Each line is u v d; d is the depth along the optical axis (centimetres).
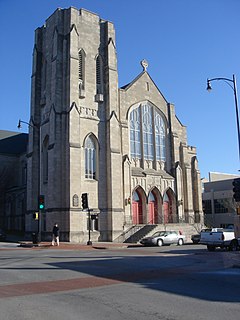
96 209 4209
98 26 4703
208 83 2822
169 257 2297
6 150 6300
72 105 4147
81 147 4216
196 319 779
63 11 4509
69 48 4309
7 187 6194
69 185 3966
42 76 4784
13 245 3509
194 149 5600
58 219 3966
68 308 886
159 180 4950
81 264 1858
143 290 1124
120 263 1916
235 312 835
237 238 2934
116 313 836
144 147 4956
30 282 1288
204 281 1295
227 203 6594
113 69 4619
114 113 4488
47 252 2745
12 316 812
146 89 5112
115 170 4356
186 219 5134
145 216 4709
